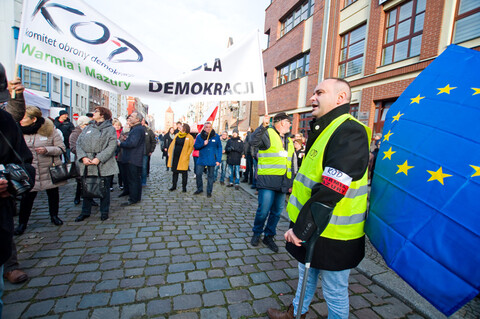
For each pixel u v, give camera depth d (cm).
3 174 147
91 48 324
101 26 327
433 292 106
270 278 251
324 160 141
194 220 412
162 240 325
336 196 123
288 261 289
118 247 296
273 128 325
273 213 321
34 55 290
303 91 1205
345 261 142
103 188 369
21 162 168
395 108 150
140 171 495
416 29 714
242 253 302
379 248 129
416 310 214
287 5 1346
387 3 794
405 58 734
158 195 573
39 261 255
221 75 389
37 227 342
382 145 144
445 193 107
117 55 341
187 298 212
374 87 819
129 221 387
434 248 106
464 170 104
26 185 158
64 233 327
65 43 307
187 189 663
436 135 117
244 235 360
